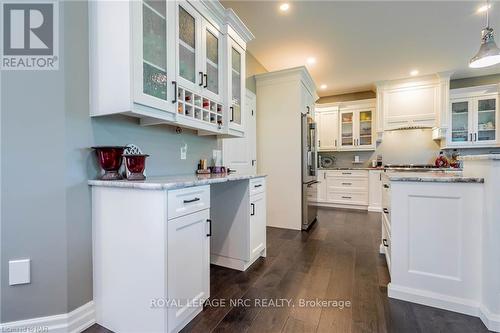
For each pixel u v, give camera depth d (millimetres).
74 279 1408
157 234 1279
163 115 1646
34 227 1317
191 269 1476
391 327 1427
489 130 4195
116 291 1408
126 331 1381
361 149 5254
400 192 1732
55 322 1347
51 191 1344
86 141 1479
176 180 1533
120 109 1412
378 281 1989
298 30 2977
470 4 2480
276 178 3758
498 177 1409
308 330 1403
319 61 3867
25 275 1305
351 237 3189
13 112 1278
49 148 1340
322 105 5543
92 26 1490
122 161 1588
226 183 2307
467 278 1558
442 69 4180
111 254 1423
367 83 4910
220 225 2330
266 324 1456
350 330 1401
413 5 2508
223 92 2320
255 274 2129
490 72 4328
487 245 1458
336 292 1821
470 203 1550
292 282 1979
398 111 4684
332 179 5273
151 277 1301
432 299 1635
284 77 3689
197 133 2463
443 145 4512
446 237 1612
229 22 2324
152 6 1562
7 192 1271
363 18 2740
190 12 1871
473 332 1382
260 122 3863
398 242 1738
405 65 4008
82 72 1456
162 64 1634
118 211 1394
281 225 3709
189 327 1428
